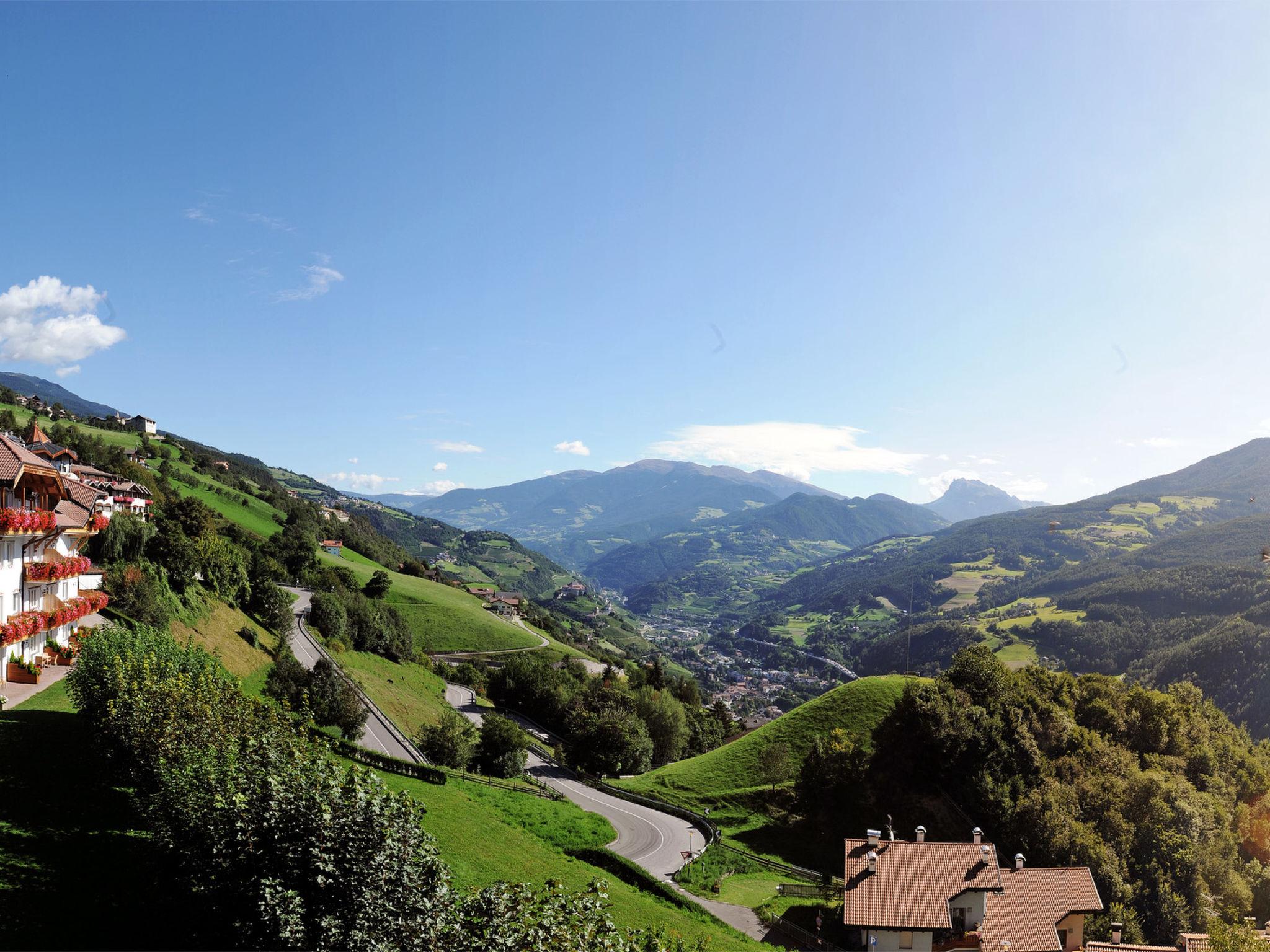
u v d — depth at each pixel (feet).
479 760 276.00
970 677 300.20
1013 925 179.22
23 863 78.28
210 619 271.69
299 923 58.34
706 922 174.09
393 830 62.85
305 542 551.59
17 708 134.41
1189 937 174.60
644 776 320.70
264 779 69.26
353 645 405.39
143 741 93.04
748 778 296.30
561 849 195.00
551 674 451.53
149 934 70.64
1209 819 250.78
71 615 172.96
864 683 343.67
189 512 337.72
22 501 157.69
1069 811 245.45
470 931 60.70
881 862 183.93
